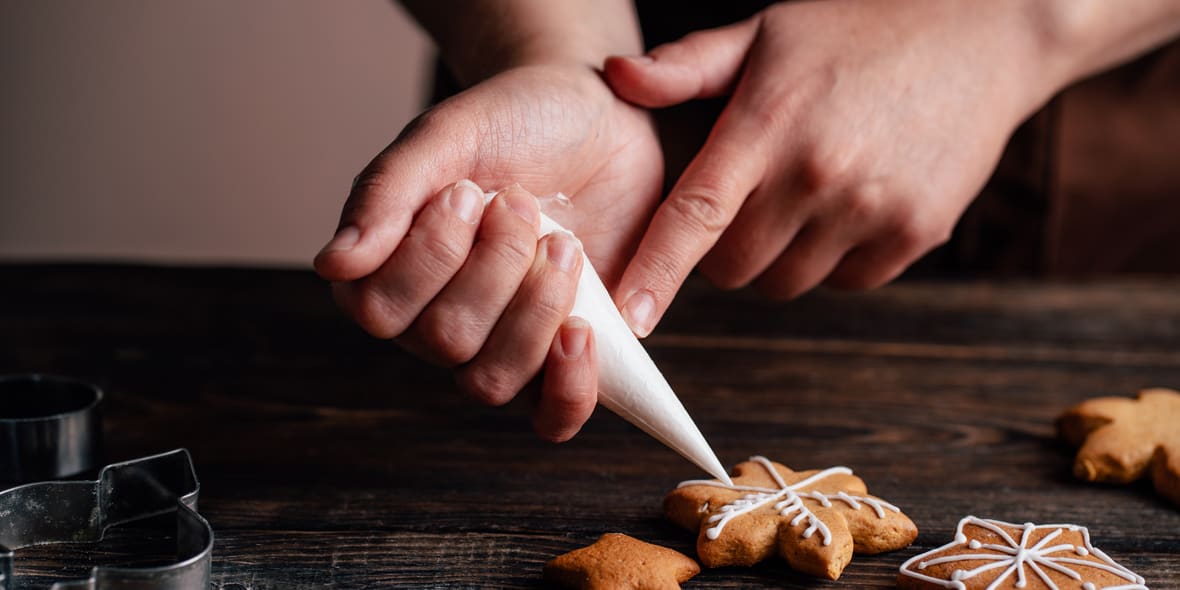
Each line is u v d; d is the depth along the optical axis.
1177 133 1.00
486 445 0.77
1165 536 0.70
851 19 0.79
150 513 0.70
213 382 0.84
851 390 0.83
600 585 0.65
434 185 0.67
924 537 0.70
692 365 0.86
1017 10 0.80
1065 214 1.02
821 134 0.76
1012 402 0.82
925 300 0.97
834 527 0.68
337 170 1.91
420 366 0.86
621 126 0.76
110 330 0.91
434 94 1.05
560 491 0.73
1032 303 0.97
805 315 0.94
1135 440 0.74
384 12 1.83
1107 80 1.00
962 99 0.79
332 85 1.87
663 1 1.01
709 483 0.71
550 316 0.66
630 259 0.78
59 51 1.84
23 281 0.99
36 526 0.68
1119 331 0.92
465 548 0.69
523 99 0.71
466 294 0.65
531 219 0.65
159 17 1.84
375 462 0.75
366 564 0.67
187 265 1.03
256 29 1.84
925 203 0.79
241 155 1.91
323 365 0.86
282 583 0.66
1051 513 0.72
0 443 0.72
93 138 1.88
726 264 0.80
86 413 0.73
